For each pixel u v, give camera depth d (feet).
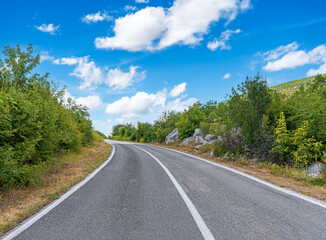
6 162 16.12
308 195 15.70
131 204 13.71
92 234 9.52
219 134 39.37
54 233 9.64
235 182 19.74
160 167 28.68
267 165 27.66
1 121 16.90
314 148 23.68
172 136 90.43
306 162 23.75
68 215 11.84
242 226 10.32
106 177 22.43
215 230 9.87
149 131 131.95
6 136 18.01
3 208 13.21
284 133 26.21
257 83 34.32
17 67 26.30
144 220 11.09
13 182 17.56
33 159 23.88
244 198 14.87
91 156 40.75
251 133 32.81
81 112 56.75
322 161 23.68
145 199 14.73
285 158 27.66
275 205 13.42
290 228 10.12
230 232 9.67
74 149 41.01
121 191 16.88
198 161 34.76
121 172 25.31
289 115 30.86
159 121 131.85
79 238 9.15
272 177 22.21
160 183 19.49
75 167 27.84
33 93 25.57
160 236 9.29
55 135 29.07
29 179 18.20
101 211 12.45
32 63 27.73
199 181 20.20
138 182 19.99
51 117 26.91
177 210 12.54
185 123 76.79
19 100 19.30
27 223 10.74
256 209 12.70
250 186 18.29
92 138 67.26
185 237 9.19
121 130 226.38
